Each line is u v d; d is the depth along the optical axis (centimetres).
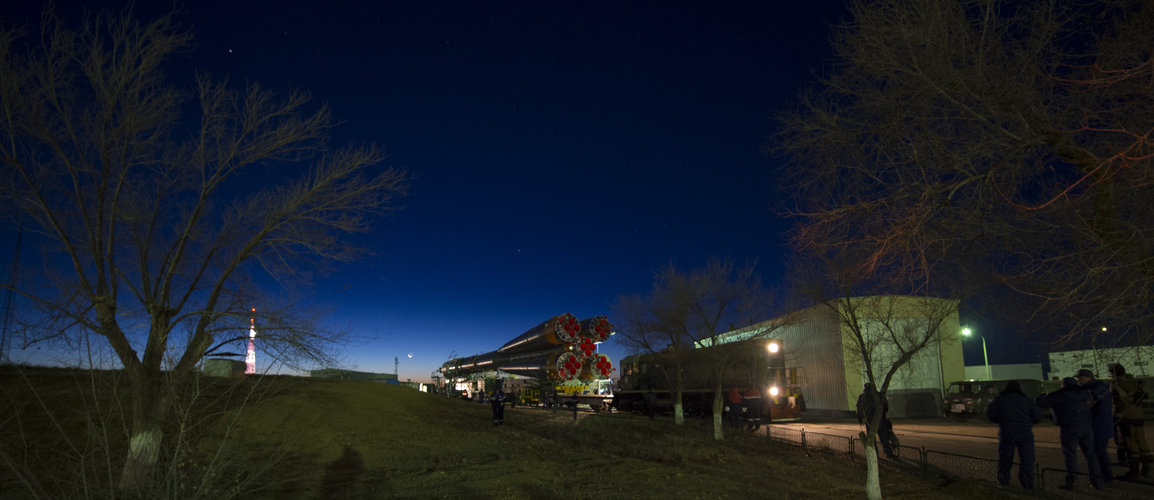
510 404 3831
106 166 943
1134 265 460
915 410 2944
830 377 3080
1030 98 510
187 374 724
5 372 813
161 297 962
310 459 1317
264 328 881
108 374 636
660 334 2328
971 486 1045
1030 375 3653
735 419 2359
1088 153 497
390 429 1845
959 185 534
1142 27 482
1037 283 534
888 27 545
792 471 1263
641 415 3178
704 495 1020
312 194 1049
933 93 543
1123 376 1098
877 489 959
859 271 619
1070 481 973
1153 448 1432
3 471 726
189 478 684
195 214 995
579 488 1083
